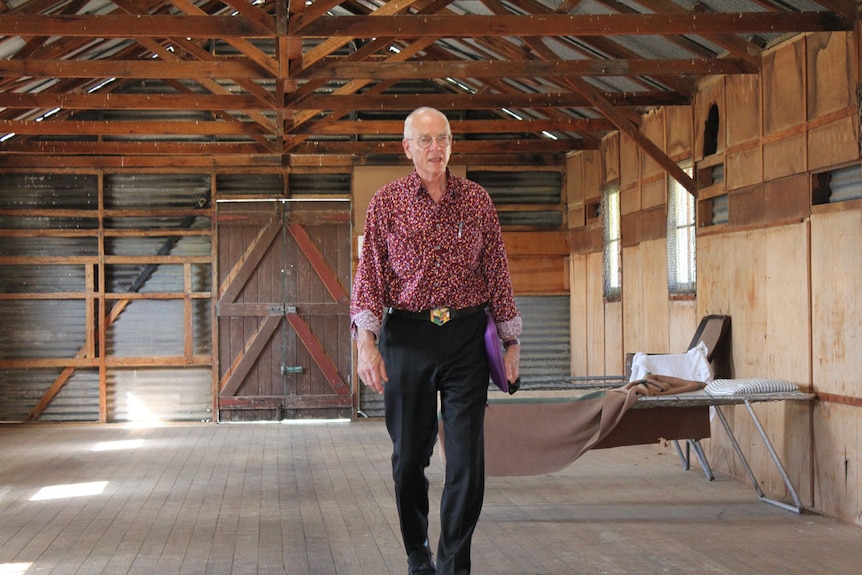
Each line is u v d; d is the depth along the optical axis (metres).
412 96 8.15
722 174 7.71
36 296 11.68
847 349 5.85
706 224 8.00
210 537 5.60
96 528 5.88
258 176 11.94
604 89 9.41
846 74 5.82
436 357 3.59
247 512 6.32
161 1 9.12
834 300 5.99
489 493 6.88
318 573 4.78
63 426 11.49
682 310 8.39
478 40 9.42
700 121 8.02
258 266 11.93
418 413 3.64
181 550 5.29
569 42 8.70
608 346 10.51
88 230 11.71
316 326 11.98
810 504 6.27
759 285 6.98
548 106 8.21
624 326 9.92
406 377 3.61
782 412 6.67
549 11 8.20
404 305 3.60
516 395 7.57
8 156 11.55
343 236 11.98
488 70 7.03
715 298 7.72
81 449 9.49
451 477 3.59
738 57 6.95
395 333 3.63
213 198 11.84
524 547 5.27
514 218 12.19
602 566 4.85
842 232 5.90
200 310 11.91
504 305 3.67
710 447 7.95
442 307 3.59
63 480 7.67
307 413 11.98
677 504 6.45
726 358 7.48
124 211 11.76
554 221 12.23
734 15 5.85
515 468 6.08
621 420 6.24
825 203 6.15
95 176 11.76
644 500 6.60
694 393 6.36
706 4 6.79
